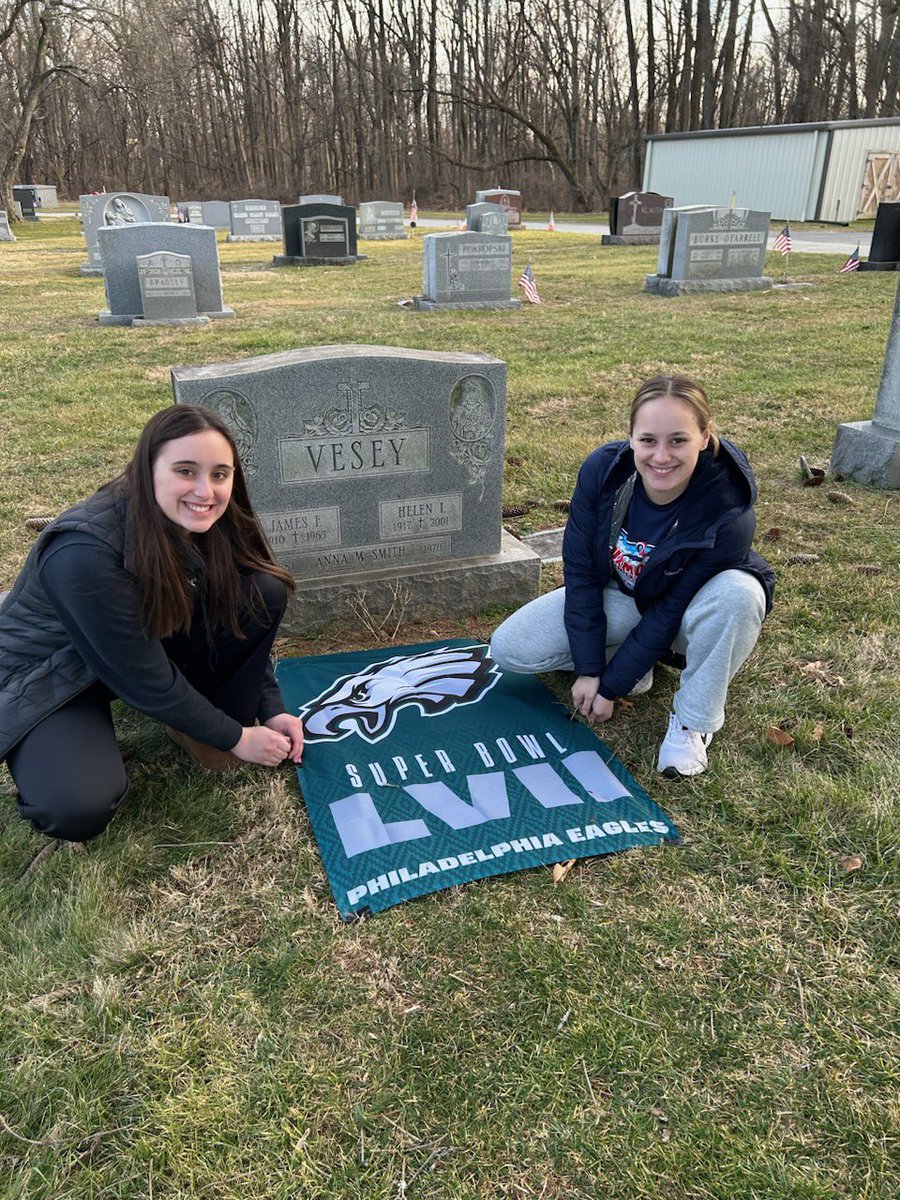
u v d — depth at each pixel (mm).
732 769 2795
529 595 4004
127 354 9164
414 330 10555
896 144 26688
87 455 5785
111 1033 1949
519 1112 1790
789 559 4230
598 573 2879
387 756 2850
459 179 48875
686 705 2711
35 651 2303
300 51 51375
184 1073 1866
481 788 2707
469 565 3863
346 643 3641
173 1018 1985
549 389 7441
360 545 3723
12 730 2264
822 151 25984
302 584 3656
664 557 2623
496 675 3334
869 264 15805
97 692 2465
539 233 27422
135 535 2137
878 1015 1993
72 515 2135
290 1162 1697
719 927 2227
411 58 48031
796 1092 1826
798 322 10555
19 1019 1976
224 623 2527
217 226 32781
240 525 2496
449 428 3674
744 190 28516
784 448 5910
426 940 2189
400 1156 1711
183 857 2451
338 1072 1868
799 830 2525
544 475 5422
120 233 11078
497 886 2354
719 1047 1922
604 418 6656
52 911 2242
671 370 8117
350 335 10234
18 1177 1663
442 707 3119
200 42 51094
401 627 3805
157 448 2104
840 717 3029
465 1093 1826
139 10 34281
